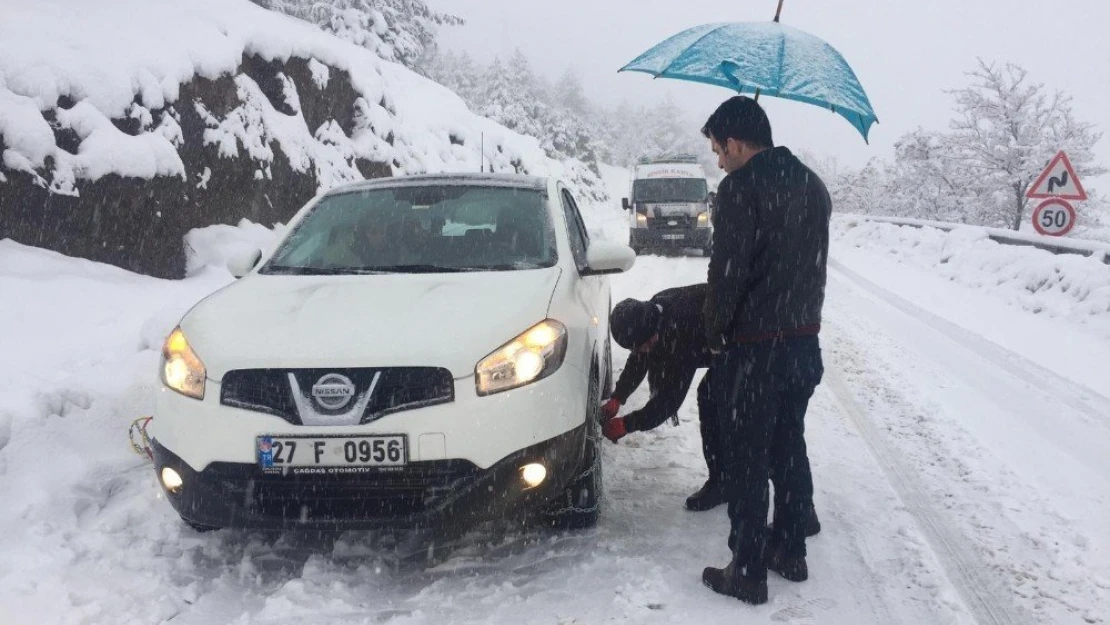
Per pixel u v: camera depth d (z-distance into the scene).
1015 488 4.03
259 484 2.88
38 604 2.84
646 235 16.42
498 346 3.02
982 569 3.19
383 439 2.84
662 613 2.85
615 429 3.76
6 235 6.89
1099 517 3.72
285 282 3.69
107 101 7.76
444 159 17.08
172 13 9.82
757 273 2.86
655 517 3.68
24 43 7.46
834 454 4.51
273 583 3.10
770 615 2.84
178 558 3.26
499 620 2.80
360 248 4.04
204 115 9.12
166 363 3.17
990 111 21.64
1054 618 2.83
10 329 5.68
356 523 2.88
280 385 2.91
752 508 2.91
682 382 3.67
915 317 8.98
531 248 4.00
